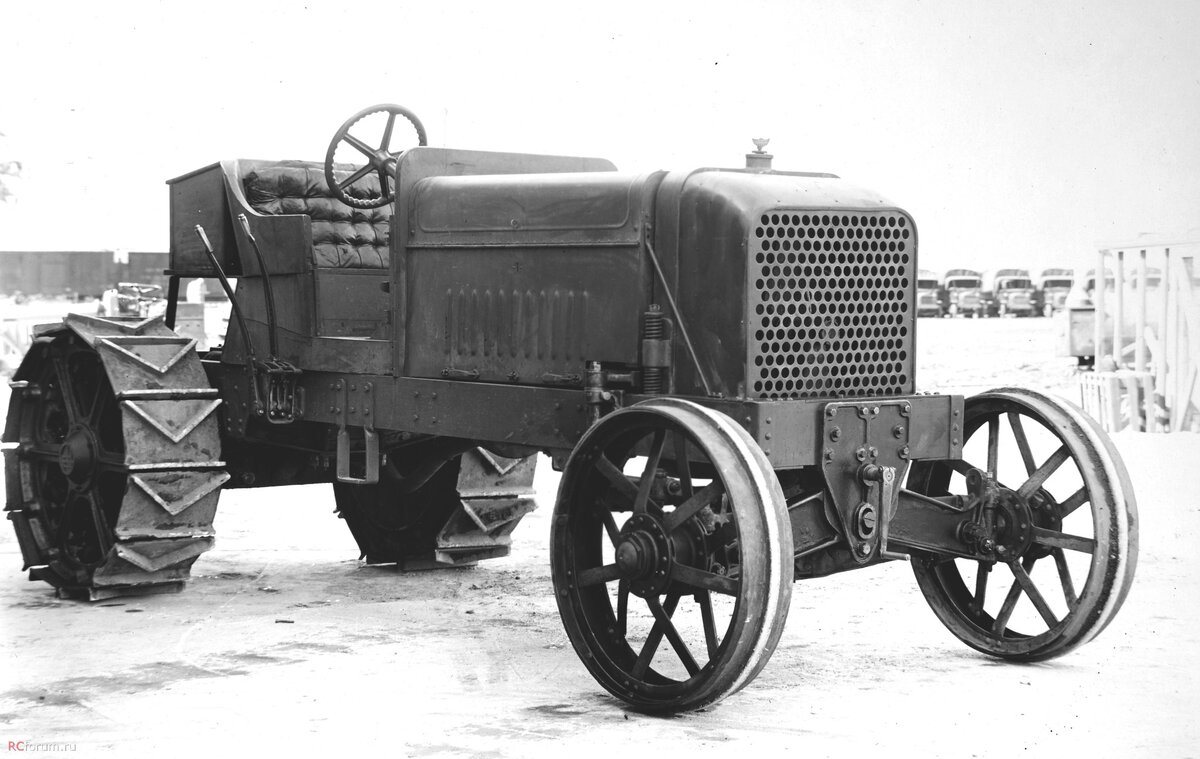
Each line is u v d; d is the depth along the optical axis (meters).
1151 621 5.73
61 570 6.56
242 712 4.35
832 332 4.79
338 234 6.82
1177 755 3.88
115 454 6.41
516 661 5.12
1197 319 12.61
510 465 7.17
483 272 5.43
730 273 4.62
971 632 5.23
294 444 6.57
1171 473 10.02
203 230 6.73
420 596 6.53
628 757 3.84
